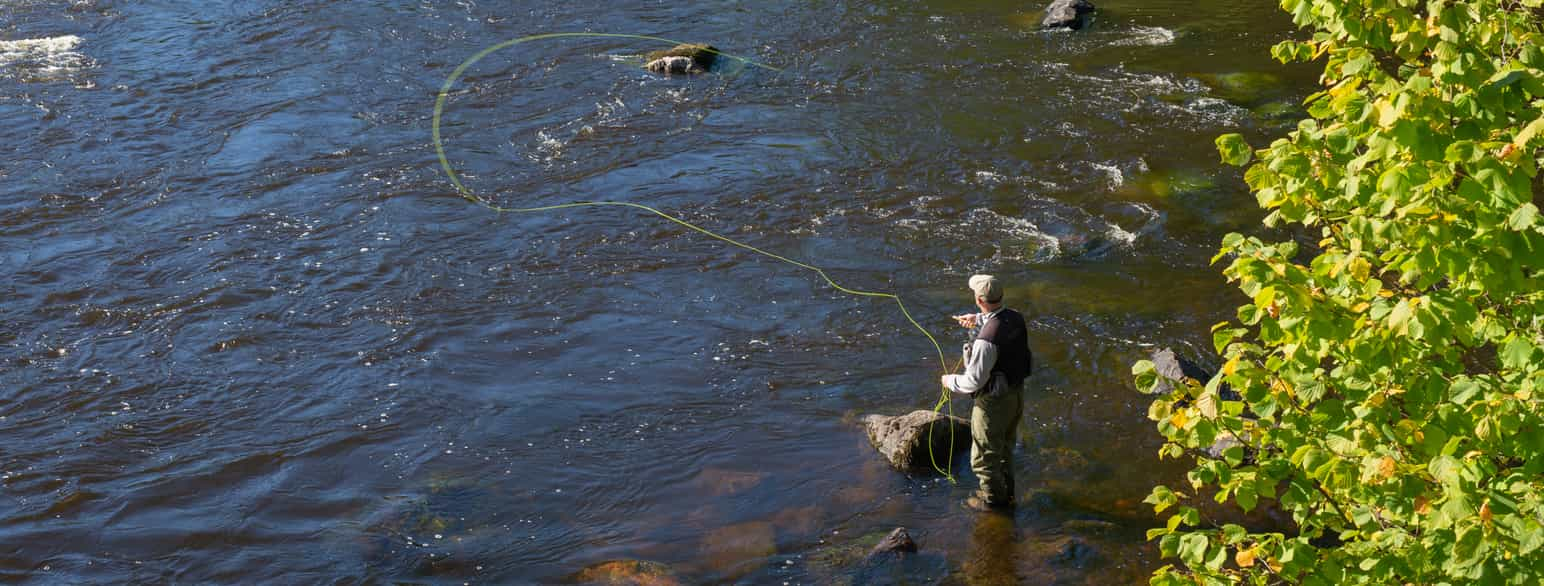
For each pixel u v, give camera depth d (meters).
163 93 15.53
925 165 13.35
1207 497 7.23
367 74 16.48
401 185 12.76
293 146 13.83
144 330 9.64
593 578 6.66
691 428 8.26
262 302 10.14
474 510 7.34
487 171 13.25
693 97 15.75
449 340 9.53
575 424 8.32
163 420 8.35
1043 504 7.21
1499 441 3.75
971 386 6.79
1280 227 11.48
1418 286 4.24
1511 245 3.66
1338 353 4.31
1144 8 19.72
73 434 8.15
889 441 7.77
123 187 12.59
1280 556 4.12
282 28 18.42
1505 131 4.04
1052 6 18.78
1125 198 12.30
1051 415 8.23
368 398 8.66
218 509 7.34
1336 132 4.20
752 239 11.52
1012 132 14.30
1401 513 3.82
